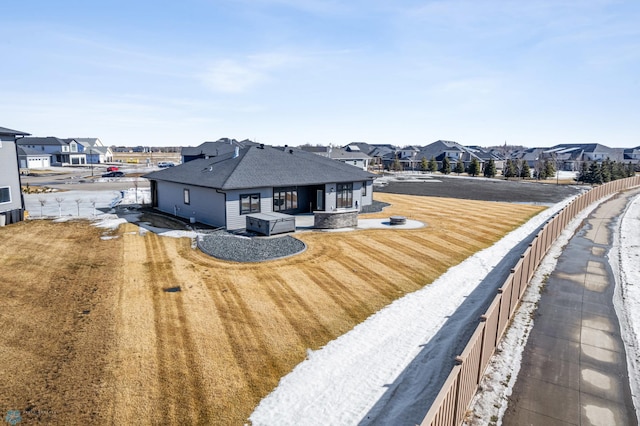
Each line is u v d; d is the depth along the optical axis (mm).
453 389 7246
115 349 11359
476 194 51438
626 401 8781
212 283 16578
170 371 10359
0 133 28391
